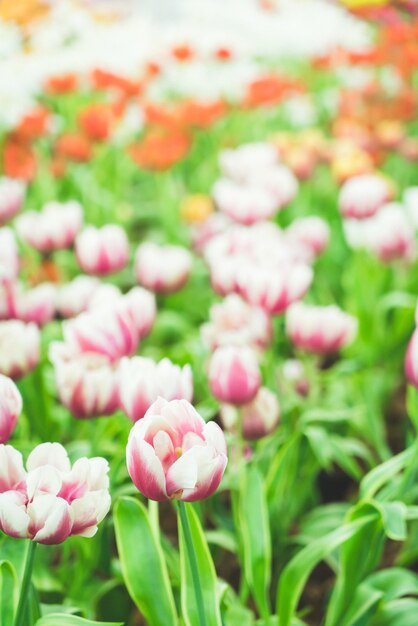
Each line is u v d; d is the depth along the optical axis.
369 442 2.09
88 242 1.86
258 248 1.76
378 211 2.14
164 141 2.71
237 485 1.66
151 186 3.41
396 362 2.20
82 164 2.89
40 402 1.80
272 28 4.06
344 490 2.03
